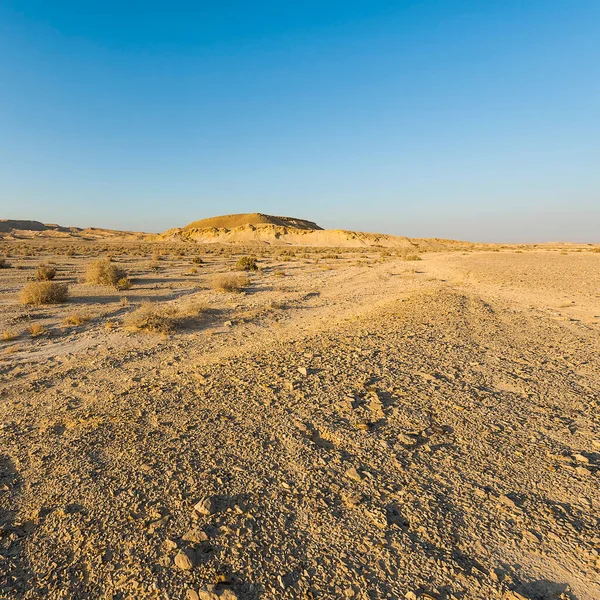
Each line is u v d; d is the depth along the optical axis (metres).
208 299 17.67
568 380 5.96
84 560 2.77
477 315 11.11
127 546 2.86
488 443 4.14
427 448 4.07
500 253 44.44
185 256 50.94
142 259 44.31
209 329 11.87
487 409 4.95
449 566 2.61
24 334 11.50
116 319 13.47
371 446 4.12
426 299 13.62
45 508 3.36
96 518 3.18
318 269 33.88
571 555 2.68
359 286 21.66
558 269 25.81
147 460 3.98
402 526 2.98
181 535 2.93
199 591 2.45
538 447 4.05
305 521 3.05
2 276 25.03
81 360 8.89
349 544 2.81
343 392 5.53
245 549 2.78
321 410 4.98
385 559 2.68
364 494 3.36
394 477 3.60
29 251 49.59
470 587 2.45
